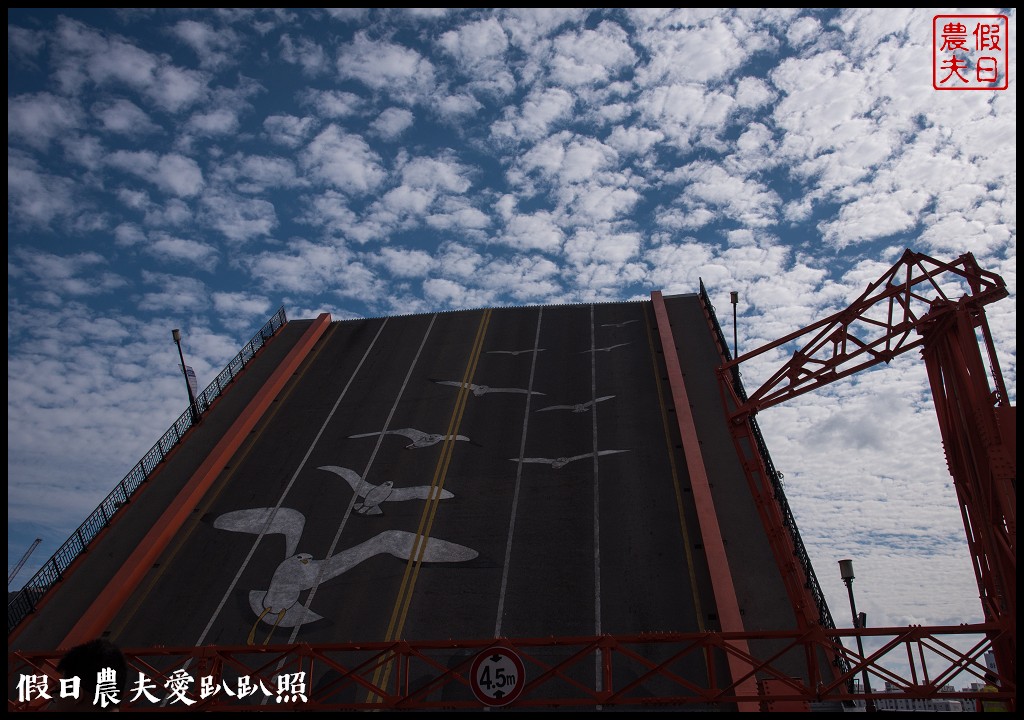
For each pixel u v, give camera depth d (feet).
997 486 71.26
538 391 152.87
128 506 130.21
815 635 64.23
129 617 107.24
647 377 152.46
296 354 175.01
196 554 118.21
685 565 106.01
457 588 105.60
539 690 88.63
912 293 86.48
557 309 190.08
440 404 151.94
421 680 91.20
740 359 96.78
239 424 148.05
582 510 118.83
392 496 126.31
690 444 128.26
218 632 102.37
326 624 101.40
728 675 88.69
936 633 63.41
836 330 91.76
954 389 81.97
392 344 179.73
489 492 125.08
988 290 78.18
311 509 125.49
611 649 65.41
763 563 106.42
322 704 65.62
